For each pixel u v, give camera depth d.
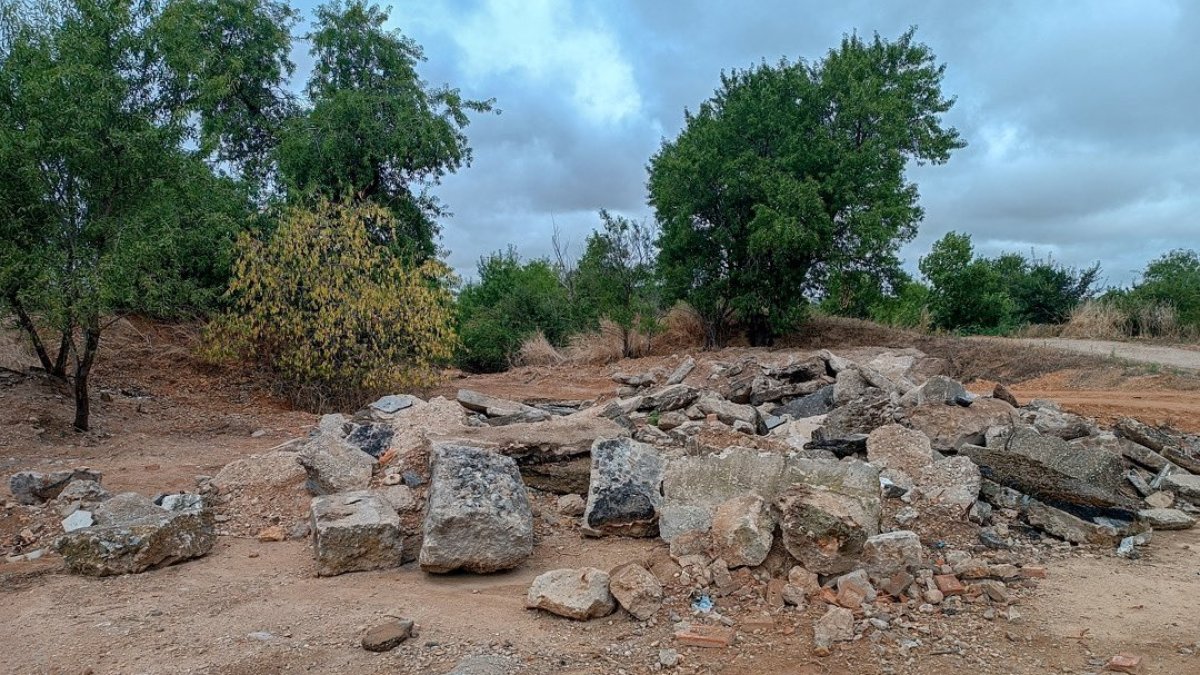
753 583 5.37
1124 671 4.31
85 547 5.93
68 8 11.52
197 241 12.80
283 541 6.76
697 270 24.56
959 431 8.05
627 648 4.67
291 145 20.52
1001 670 4.38
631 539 6.51
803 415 10.97
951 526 6.45
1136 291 26.61
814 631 4.77
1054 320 31.03
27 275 10.83
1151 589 5.44
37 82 10.59
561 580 5.25
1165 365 17.34
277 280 14.44
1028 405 10.19
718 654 4.59
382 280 15.31
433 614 5.13
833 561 5.31
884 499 6.84
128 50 11.77
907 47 25.22
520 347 26.36
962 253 28.83
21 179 10.64
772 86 23.77
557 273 30.30
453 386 19.42
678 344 25.72
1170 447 8.42
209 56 16.97
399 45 22.72
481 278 33.16
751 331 25.09
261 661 4.46
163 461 9.51
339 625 4.97
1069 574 5.74
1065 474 6.89
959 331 26.97
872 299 24.34
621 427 8.36
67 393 12.70
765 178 22.34
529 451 7.72
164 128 11.64
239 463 8.05
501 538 5.85
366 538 5.96
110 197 11.49
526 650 4.61
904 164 23.98
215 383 15.66
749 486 6.38
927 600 5.20
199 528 6.42
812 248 22.23
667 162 24.08
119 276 10.98
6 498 7.55
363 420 9.83
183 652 4.59
